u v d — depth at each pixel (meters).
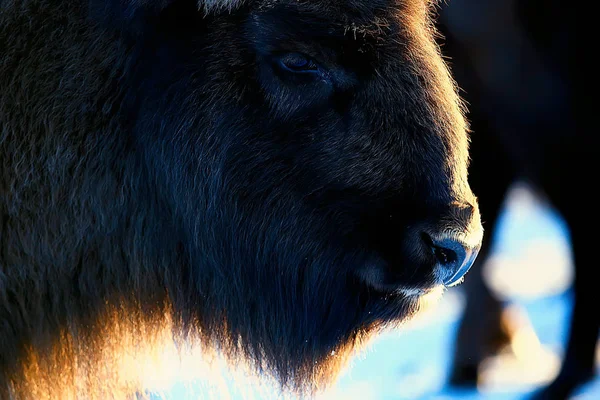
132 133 9.36
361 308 9.48
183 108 9.20
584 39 17.16
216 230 9.48
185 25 9.06
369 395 18.03
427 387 18.64
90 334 9.55
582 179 17.48
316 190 9.11
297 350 9.85
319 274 9.33
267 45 8.86
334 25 8.72
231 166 9.22
